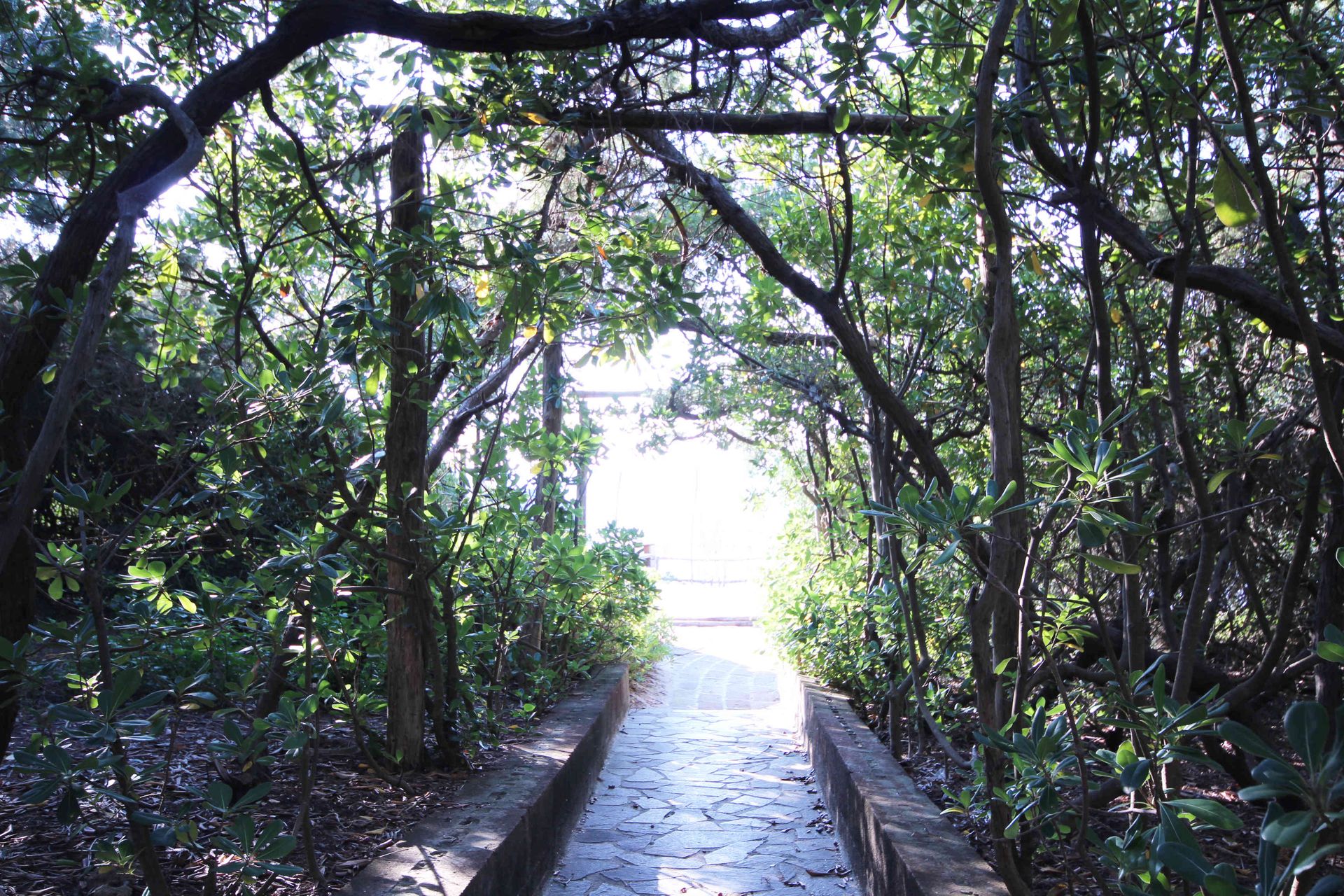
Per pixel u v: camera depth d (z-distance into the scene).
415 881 2.82
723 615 17.44
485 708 4.69
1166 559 3.36
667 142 4.24
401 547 4.14
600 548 7.70
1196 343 4.25
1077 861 3.24
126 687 2.05
